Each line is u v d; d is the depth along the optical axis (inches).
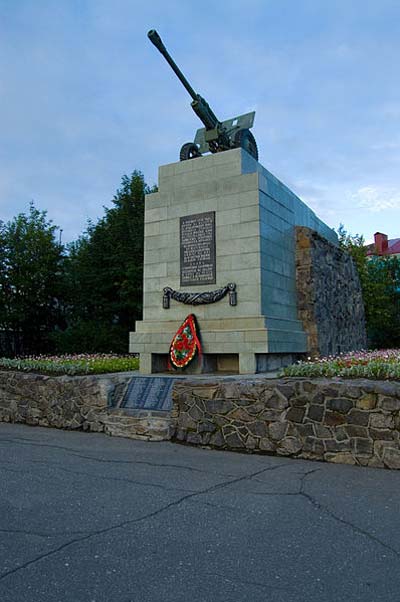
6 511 170.1
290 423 253.9
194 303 431.5
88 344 748.6
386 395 230.7
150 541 142.2
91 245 818.8
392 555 131.2
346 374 275.4
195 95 466.6
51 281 835.4
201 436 282.5
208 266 435.2
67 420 356.5
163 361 451.8
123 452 268.5
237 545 139.0
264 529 151.3
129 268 749.3
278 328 424.8
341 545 138.2
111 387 347.9
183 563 127.3
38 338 853.2
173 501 179.8
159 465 236.5
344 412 240.2
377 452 229.1
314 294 500.4
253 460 245.1
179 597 109.3
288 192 505.7
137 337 448.5
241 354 396.8
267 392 263.4
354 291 696.4
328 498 181.8
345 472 219.8
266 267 426.9
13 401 402.6
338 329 585.0
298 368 297.3
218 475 216.7
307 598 108.5
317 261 527.5
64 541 142.3
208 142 485.7
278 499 181.3
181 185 466.0
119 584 115.6
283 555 132.1
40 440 310.3
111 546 138.5
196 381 292.5
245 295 415.8
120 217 796.0
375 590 112.0
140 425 312.3
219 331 409.1
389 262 1117.7
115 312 799.1
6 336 831.7
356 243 1021.2
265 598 108.7
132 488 197.2
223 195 437.4
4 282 789.2
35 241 820.6
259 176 428.1
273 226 451.2
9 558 130.3
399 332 1005.8
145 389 341.7
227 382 280.4
